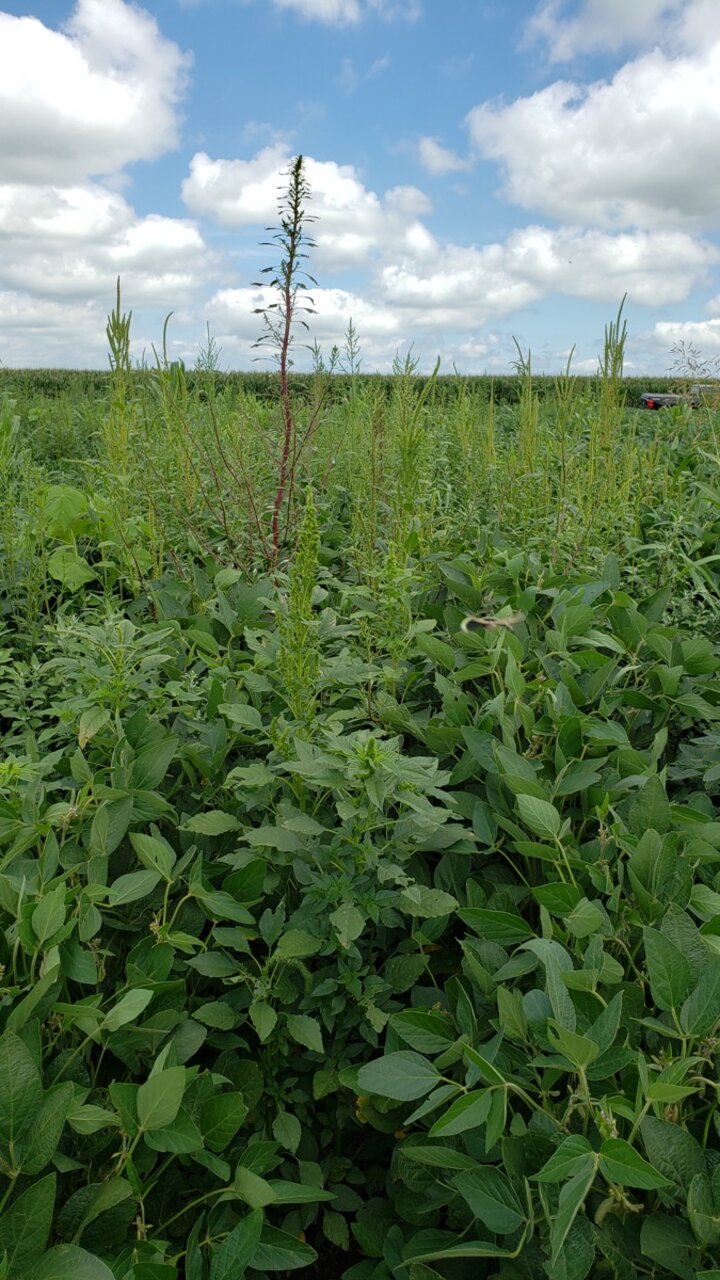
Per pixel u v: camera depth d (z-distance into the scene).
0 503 4.23
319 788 2.31
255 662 2.73
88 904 1.83
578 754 2.57
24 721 2.87
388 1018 1.97
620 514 4.40
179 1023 1.89
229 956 2.04
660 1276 1.54
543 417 7.01
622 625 3.34
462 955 2.44
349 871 2.04
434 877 2.38
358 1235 2.00
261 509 4.32
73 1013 1.67
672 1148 1.52
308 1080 2.21
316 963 2.24
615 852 2.24
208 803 2.50
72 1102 1.58
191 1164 1.95
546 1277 1.60
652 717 3.05
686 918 1.84
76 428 7.53
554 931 2.04
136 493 4.15
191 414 5.34
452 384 7.15
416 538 3.74
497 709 2.55
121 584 4.02
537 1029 1.75
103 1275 1.31
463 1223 1.86
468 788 2.72
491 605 3.40
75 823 2.12
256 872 2.09
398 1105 2.05
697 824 2.23
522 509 4.62
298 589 2.31
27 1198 1.36
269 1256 1.70
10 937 1.75
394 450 4.50
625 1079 1.75
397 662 2.95
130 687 2.49
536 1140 1.66
